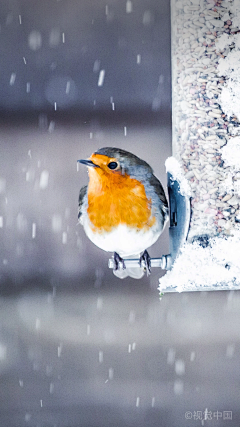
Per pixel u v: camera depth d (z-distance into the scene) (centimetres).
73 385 361
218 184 328
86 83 396
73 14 400
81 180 410
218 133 329
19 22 405
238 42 329
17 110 405
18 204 412
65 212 413
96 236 324
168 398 355
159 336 364
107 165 322
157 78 383
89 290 400
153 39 387
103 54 393
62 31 399
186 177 329
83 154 400
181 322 363
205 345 360
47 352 365
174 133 330
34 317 389
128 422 354
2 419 357
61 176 411
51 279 407
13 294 399
